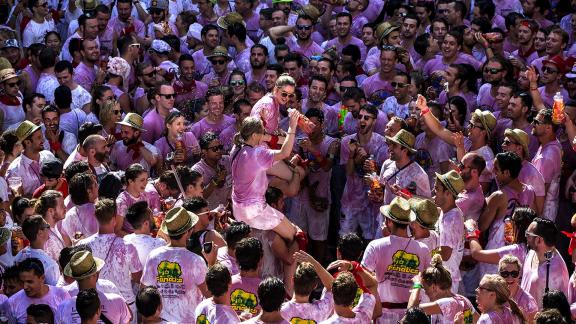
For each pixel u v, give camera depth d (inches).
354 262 646.5
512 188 818.2
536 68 1118.4
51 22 1289.4
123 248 687.7
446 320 618.2
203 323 605.9
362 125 955.3
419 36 1179.3
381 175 876.6
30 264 636.7
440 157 935.7
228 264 690.2
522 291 665.0
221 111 1010.7
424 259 679.7
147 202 773.3
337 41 1250.6
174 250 662.5
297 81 1111.0
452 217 738.2
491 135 932.6
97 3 1325.0
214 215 776.9
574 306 666.8
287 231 778.2
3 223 744.3
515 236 733.9
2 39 1186.6
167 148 975.6
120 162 950.4
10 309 645.3
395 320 682.8
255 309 645.9
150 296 604.4
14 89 1024.9
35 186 872.3
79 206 757.3
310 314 611.5
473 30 1195.9
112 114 970.1
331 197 992.2
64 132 986.7
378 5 1330.0
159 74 1112.8
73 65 1158.3
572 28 1274.6
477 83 1112.2
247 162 751.1
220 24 1257.4
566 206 908.6
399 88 1034.1
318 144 976.9
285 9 1286.9
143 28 1288.1
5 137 865.5
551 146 887.1
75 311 620.1
